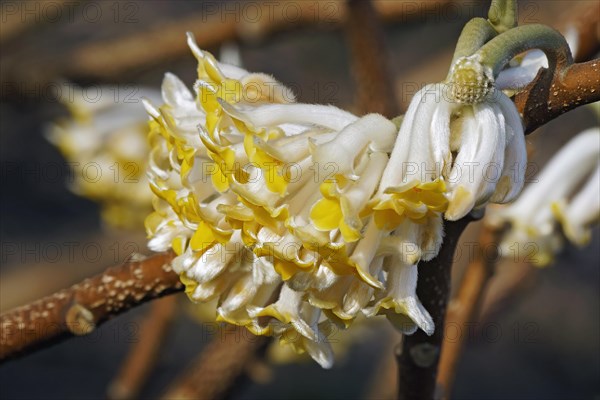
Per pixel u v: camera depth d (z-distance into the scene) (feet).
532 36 0.86
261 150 0.85
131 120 1.41
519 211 1.16
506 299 1.42
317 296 0.86
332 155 0.85
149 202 1.40
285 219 0.85
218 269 0.88
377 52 1.19
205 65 0.89
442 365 1.15
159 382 2.89
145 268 0.99
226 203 0.87
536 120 0.90
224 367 1.26
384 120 0.86
